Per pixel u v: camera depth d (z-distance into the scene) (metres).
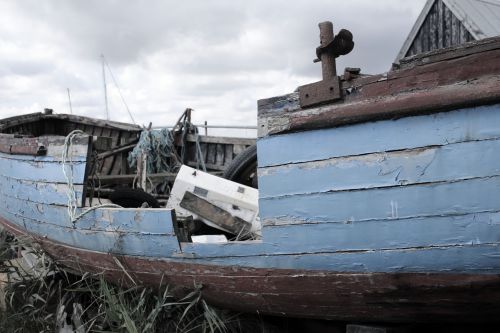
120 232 3.41
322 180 2.57
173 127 6.51
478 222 2.27
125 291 3.43
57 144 3.69
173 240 3.15
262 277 2.89
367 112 2.39
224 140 6.48
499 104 2.15
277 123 2.66
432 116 2.28
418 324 2.84
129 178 5.46
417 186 2.35
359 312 2.76
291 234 2.71
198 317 3.25
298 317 3.03
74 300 3.86
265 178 2.74
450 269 2.39
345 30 2.53
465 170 2.24
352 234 2.54
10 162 4.33
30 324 3.70
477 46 2.16
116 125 7.02
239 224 3.61
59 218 3.84
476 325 2.88
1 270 4.18
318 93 2.52
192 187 3.91
